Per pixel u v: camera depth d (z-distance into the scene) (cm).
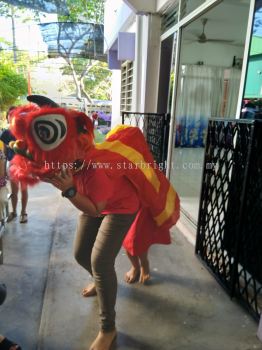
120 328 177
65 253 259
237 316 191
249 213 191
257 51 199
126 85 631
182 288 217
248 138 185
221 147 219
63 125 109
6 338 152
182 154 458
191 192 415
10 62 1116
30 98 117
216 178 227
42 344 164
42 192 425
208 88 451
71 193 118
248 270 206
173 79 396
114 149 149
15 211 332
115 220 151
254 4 199
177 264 249
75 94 1600
